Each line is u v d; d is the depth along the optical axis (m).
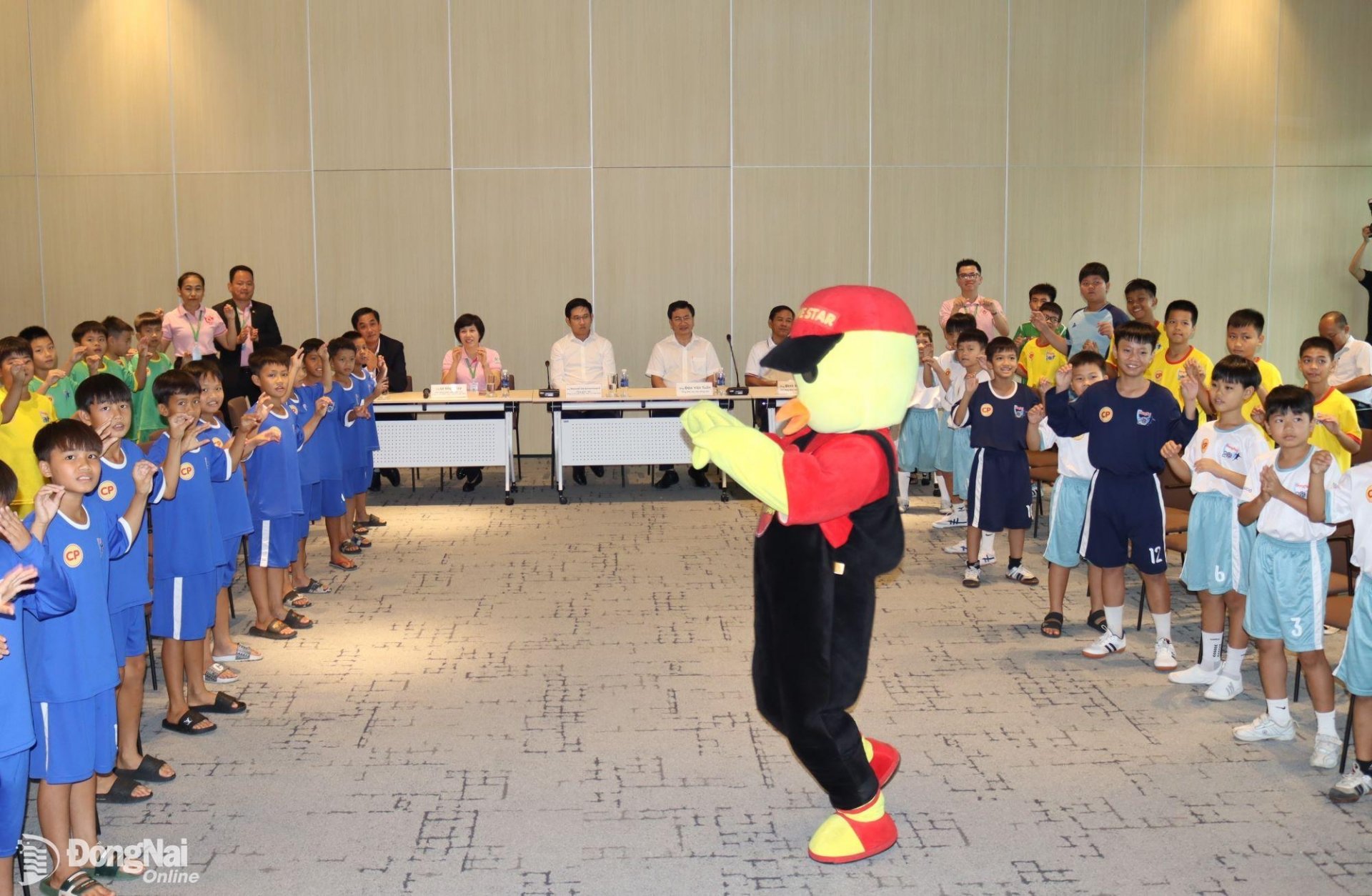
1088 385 5.02
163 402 3.86
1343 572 4.71
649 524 7.83
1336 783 3.67
